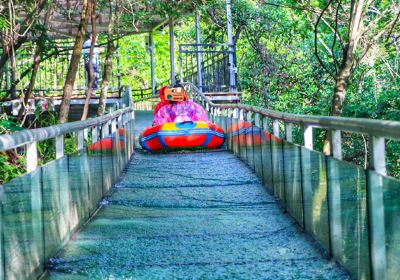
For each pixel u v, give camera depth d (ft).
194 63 103.65
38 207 15.90
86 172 23.35
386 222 12.60
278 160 26.43
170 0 56.24
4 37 36.32
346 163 15.51
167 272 16.89
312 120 18.99
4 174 25.61
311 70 71.87
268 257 18.08
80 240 20.31
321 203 18.40
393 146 48.57
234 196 28.12
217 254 18.61
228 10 69.21
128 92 52.08
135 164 40.75
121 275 16.66
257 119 36.01
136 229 21.99
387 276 12.62
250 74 78.43
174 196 28.43
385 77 55.88
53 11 50.96
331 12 51.72
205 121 50.11
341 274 16.03
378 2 54.49
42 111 40.60
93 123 25.12
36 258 15.71
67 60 64.44
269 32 76.79
